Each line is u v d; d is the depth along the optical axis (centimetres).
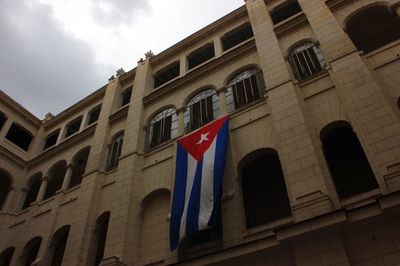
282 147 1436
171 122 2144
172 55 2623
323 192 1224
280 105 1590
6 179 2823
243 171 1661
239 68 2053
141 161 2011
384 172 1142
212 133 1689
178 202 1530
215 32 2462
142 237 1702
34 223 2291
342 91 1434
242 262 1235
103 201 2003
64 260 1775
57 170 2742
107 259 1544
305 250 1118
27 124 3081
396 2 1684
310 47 1836
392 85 1397
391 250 1016
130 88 2702
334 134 1542
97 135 2422
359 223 1081
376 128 1244
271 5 2233
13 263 2112
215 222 1339
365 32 1977
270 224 1355
